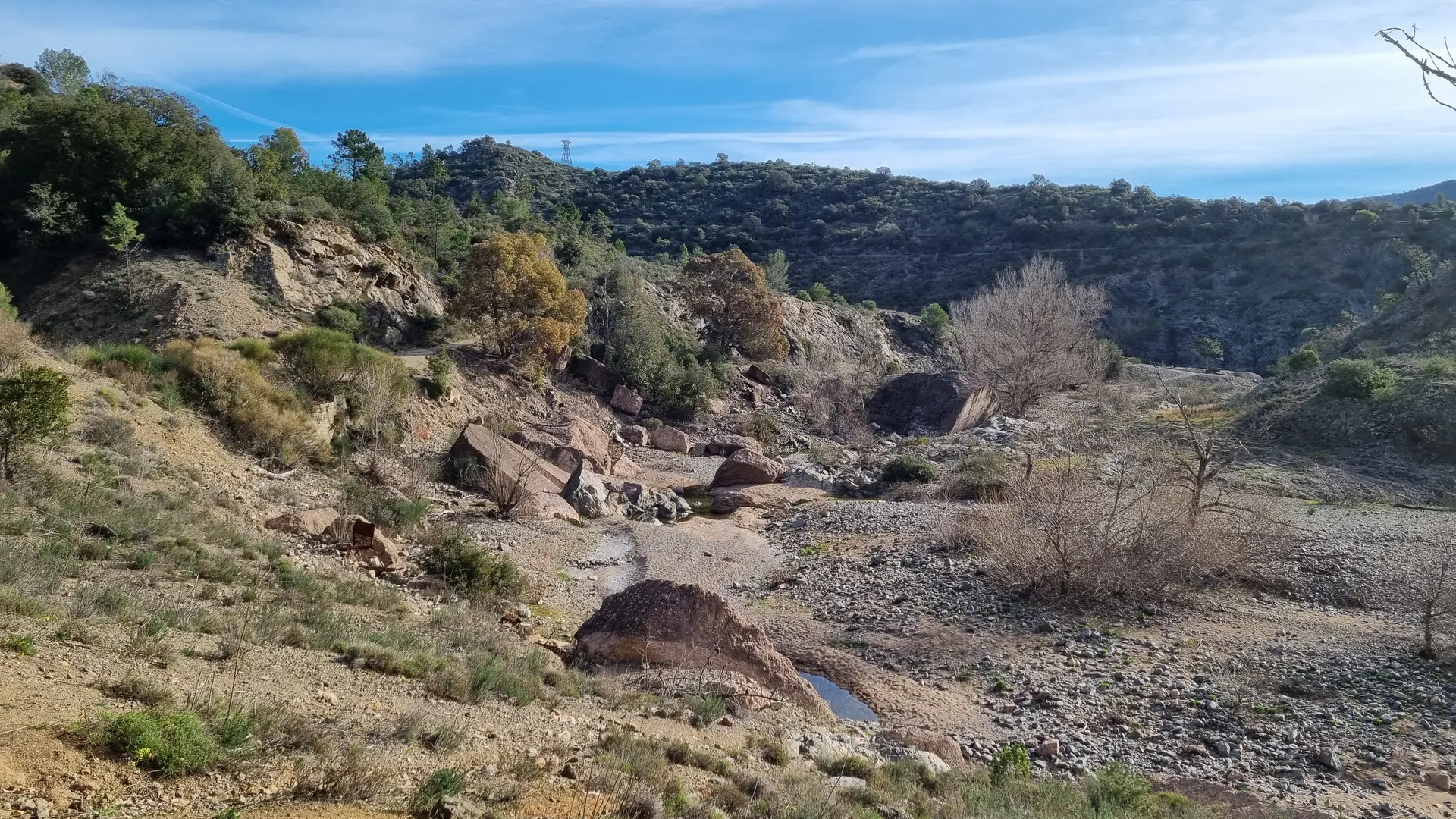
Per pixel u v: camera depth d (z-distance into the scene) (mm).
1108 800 9836
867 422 51031
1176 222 100875
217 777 5781
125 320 32875
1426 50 4766
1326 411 37156
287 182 44500
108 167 38531
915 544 23812
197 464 19406
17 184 38625
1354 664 15375
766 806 7633
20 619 7832
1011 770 10727
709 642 13664
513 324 42219
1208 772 11953
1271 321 85750
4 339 19125
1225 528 20781
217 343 26312
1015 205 112812
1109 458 29312
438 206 59656
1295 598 19156
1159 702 14211
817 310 74312
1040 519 20141
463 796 6305
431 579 16594
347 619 11562
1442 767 11906
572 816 6363
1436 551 21250
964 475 31562
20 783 4949
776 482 34625
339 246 40938
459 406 35750
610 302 54344
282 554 14984
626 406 46406
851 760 10477
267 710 7031
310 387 27547
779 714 12391
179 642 8703
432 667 10109
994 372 52312
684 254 85062
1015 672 15672
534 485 27906
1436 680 14609
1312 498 28797
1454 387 35062
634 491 29906
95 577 10406
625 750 8328
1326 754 12094
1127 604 18969
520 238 42750
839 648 17062
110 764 5465
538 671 11359
